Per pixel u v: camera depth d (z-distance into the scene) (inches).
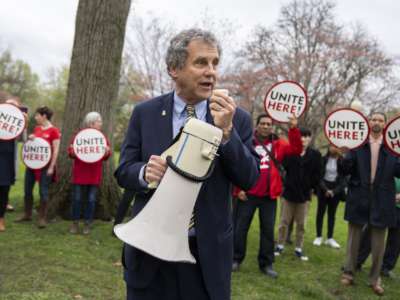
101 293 156.0
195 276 68.5
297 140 195.2
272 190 195.8
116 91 276.1
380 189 181.8
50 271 173.3
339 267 223.5
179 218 60.1
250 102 933.8
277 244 244.1
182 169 58.8
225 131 63.1
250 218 201.0
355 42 880.9
